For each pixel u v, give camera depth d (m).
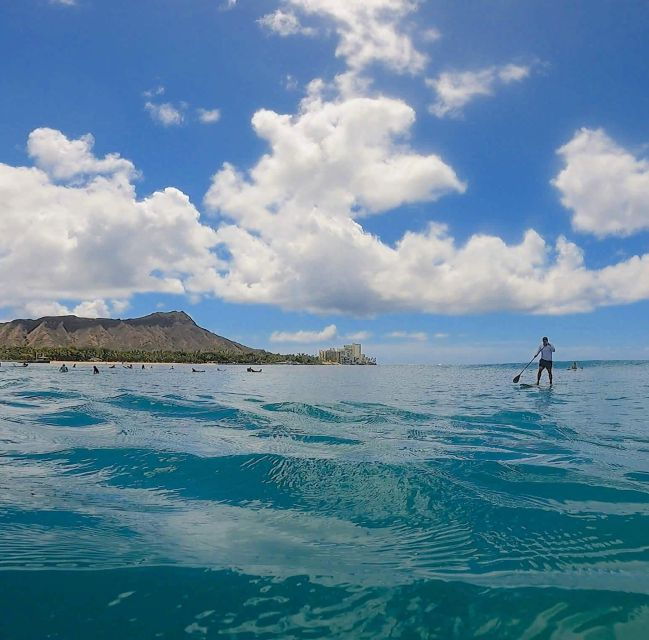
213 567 3.37
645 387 23.80
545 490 5.27
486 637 2.56
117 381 29.66
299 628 2.65
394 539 3.96
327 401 16.53
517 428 10.01
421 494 5.14
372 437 8.84
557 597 2.95
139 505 4.87
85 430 9.37
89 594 2.97
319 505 4.88
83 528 4.16
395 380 35.94
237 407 13.65
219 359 149.12
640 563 3.47
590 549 3.72
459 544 3.85
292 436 8.91
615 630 2.61
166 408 13.21
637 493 5.17
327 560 3.54
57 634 2.55
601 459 6.93
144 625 2.65
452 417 11.82
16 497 5.05
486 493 5.15
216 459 6.69
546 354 23.78
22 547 3.68
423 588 3.07
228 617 2.73
